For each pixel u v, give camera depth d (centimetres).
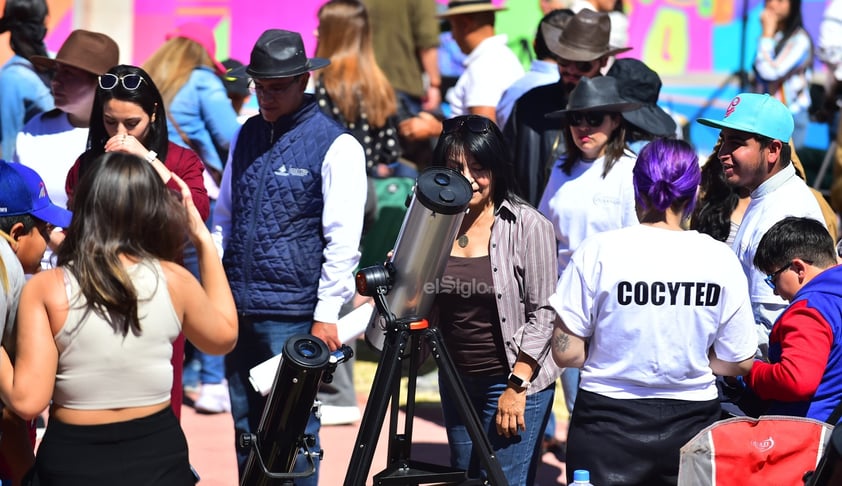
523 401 965
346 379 1562
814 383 877
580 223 1235
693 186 852
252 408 1124
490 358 1004
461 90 1719
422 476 889
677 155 853
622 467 859
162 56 1580
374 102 1578
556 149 1405
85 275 758
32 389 745
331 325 1090
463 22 1705
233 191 1126
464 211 884
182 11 2300
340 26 1568
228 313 836
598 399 866
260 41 1080
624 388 861
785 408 929
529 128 1441
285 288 1099
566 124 1251
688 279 840
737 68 2208
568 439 898
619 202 1218
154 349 778
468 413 886
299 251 1096
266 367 1031
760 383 898
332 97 1564
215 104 1575
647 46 2234
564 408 1644
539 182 1434
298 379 859
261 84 1077
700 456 832
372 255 1720
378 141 1596
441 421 1588
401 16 1958
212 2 2284
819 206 1087
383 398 874
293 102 1092
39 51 1568
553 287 989
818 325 895
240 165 1120
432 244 882
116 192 771
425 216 870
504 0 2216
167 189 803
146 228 782
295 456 899
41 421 1455
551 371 994
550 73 1548
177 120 1564
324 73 1572
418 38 1977
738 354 869
